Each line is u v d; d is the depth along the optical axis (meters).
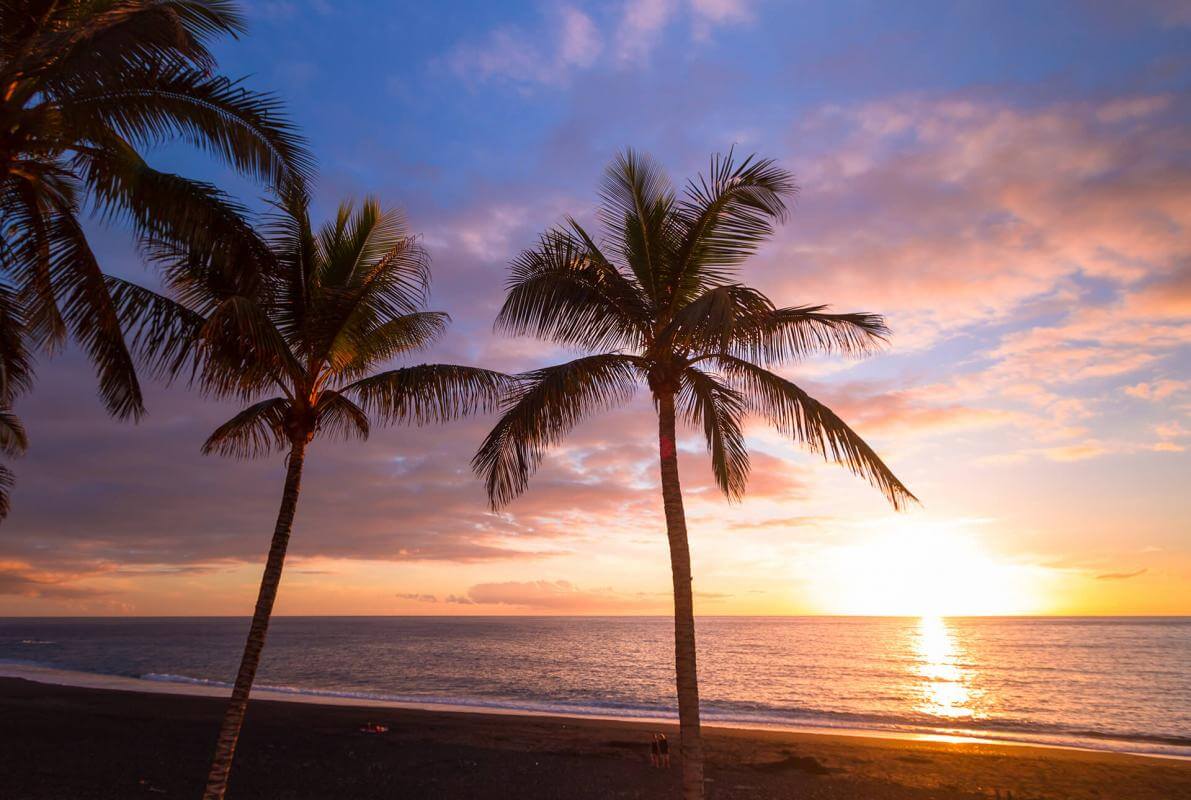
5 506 26.16
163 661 69.06
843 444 8.55
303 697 36.69
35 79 7.46
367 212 11.16
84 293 9.30
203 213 8.52
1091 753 21.39
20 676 47.91
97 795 14.23
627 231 9.64
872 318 8.77
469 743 21.50
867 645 105.00
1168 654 81.69
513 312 9.42
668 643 108.88
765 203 9.19
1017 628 187.12
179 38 6.82
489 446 9.27
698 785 7.79
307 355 10.44
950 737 27.11
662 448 8.99
